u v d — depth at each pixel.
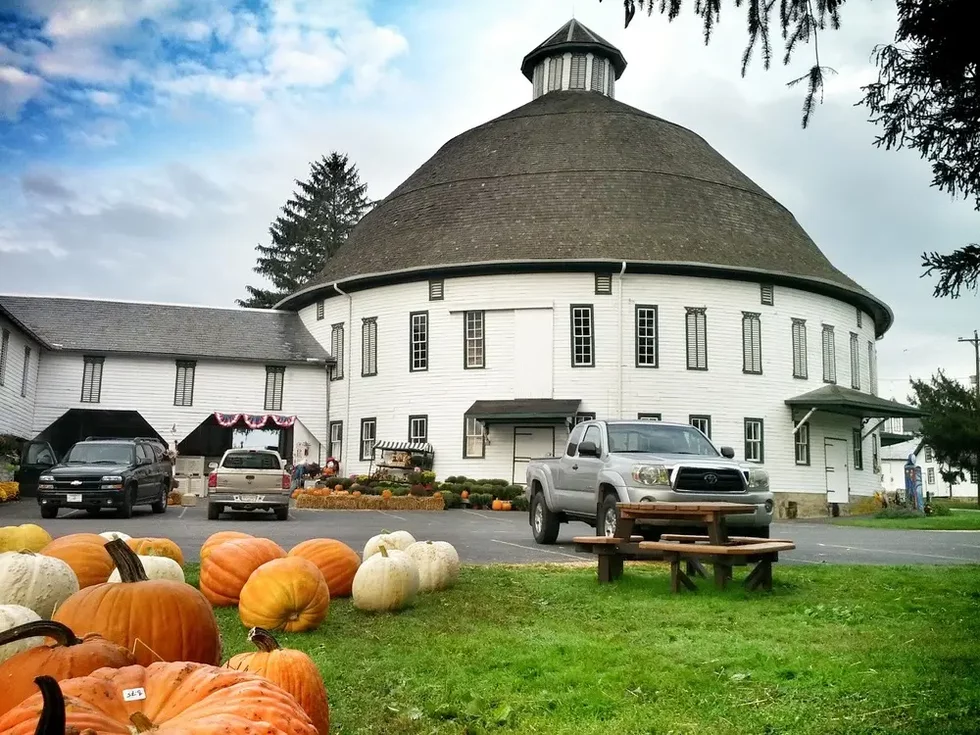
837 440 39.97
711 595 10.23
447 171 43.72
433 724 5.10
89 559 8.19
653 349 36.44
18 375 35.22
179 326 42.12
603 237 37.38
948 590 10.33
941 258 5.83
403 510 31.55
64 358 39.12
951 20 4.96
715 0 5.28
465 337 37.53
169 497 31.28
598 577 11.22
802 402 37.41
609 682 5.99
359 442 39.91
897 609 9.04
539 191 40.09
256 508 24.38
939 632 7.75
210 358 40.47
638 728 4.98
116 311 42.16
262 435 43.22
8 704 3.20
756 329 37.72
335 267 43.47
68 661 3.29
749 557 10.40
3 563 6.57
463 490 34.34
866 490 41.72
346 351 41.19
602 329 36.34
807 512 37.72
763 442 37.12
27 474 31.23
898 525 28.75
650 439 15.21
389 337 39.41
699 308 37.00
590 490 15.08
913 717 5.04
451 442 37.09
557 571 12.55
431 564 10.30
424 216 41.38
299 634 7.82
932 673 6.11
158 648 4.70
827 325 40.38
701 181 41.56
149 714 2.59
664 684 5.92
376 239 42.31
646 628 8.11
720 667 6.48
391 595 8.84
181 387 40.34
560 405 35.44
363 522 24.00
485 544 17.64
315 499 31.05
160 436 39.69
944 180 5.95
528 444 35.97
